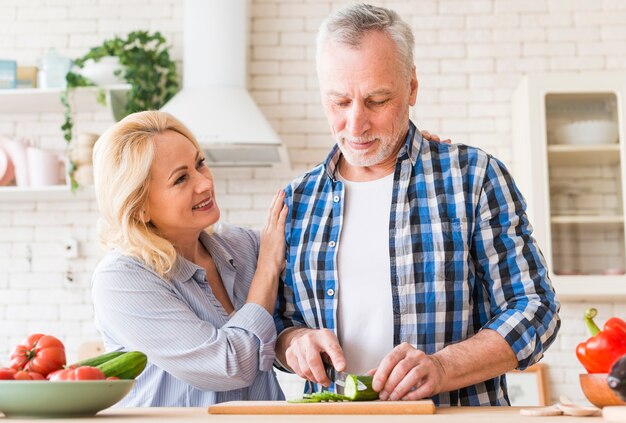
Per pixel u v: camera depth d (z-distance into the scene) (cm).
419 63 432
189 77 407
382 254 197
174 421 135
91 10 446
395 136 194
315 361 177
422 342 192
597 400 149
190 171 218
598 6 430
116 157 213
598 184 388
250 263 235
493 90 429
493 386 194
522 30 431
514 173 421
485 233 194
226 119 386
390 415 144
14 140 416
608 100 391
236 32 408
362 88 187
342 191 206
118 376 166
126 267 208
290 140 431
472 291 196
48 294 429
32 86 424
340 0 439
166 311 204
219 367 198
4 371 157
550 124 391
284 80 435
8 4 449
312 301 203
